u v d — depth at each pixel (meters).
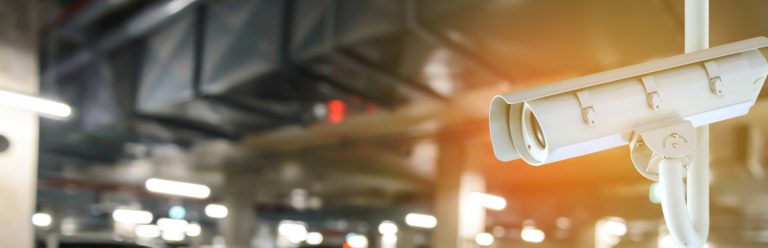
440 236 17.86
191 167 25.17
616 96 1.37
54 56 13.12
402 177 26.75
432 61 8.76
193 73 9.76
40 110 6.25
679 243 1.31
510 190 28.45
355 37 7.54
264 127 15.02
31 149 6.98
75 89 13.38
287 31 8.48
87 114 12.88
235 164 24.03
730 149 13.77
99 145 19.47
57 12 11.93
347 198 37.31
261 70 8.66
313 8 8.23
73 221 32.06
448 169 17.75
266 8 8.78
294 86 10.45
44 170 25.23
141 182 29.83
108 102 12.10
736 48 1.44
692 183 1.40
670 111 1.38
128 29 10.82
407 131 16.33
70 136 17.62
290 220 45.19
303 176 27.86
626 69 1.41
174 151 20.50
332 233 38.09
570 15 6.53
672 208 1.30
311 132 17.06
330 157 21.30
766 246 28.08
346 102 12.27
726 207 28.95
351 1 7.68
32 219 6.91
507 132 1.51
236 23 9.25
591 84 1.37
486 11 6.40
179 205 40.03
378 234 22.52
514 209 33.25
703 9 1.44
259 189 33.94
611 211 27.94
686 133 1.35
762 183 21.09
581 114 1.35
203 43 9.80
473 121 14.79
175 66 10.26
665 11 6.12
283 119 13.13
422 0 6.92
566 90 1.36
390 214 39.62
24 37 7.14
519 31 7.14
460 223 17.66
